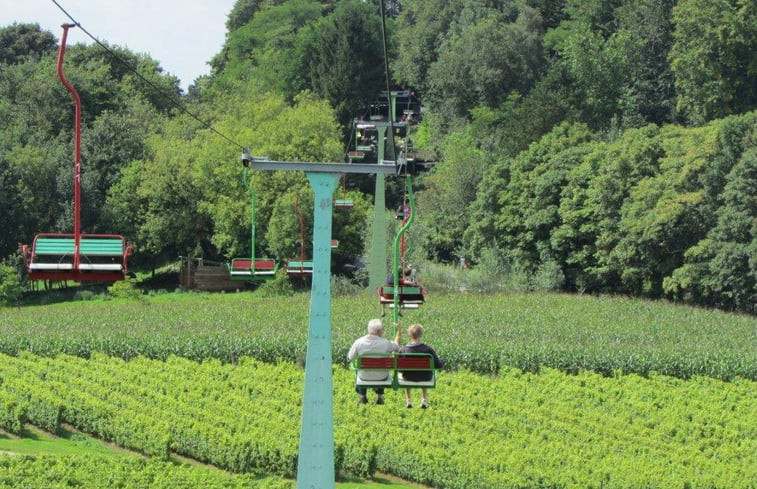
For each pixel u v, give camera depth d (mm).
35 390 68188
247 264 77688
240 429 63250
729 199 129875
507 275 149125
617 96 198750
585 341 98875
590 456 60000
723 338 103938
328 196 39594
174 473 53406
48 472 52062
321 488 38938
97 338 91000
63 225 150000
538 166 157250
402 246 55500
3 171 146625
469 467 56406
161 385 74812
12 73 195000
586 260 150250
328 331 39500
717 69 180250
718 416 71250
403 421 66188
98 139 164750
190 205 157000
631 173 144375
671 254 139500
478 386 77875
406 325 106438
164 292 152125
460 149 188250
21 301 141000
